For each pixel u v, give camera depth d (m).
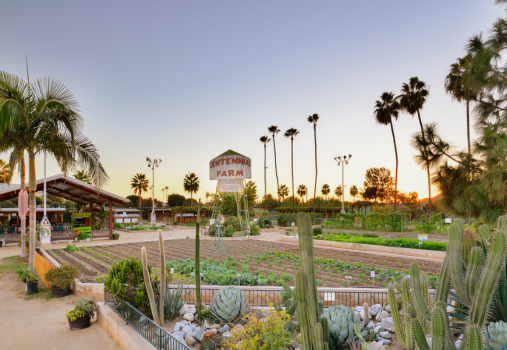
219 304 6.72
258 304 8.22
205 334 5.80
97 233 26.47
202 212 52.22
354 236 22.86
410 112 31.33
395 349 5.48
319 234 24.91
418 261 14.95
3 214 32.69
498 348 3.58
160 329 5.50
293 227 35.62
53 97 12.94
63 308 9.16
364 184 86.75
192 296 8.64
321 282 10.66
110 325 7.13
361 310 7.39
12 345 6.70
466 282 4.09
